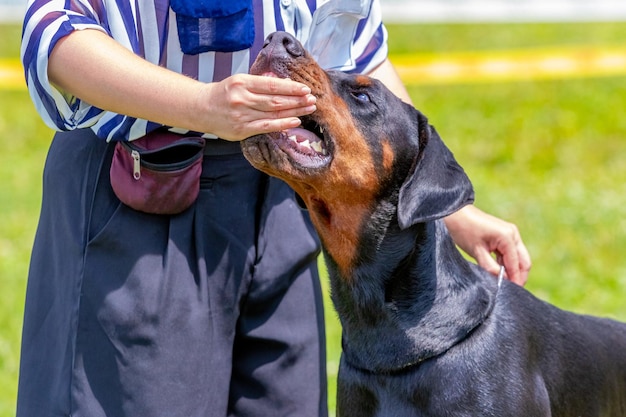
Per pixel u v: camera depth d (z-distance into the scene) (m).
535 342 5.57
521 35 23.73
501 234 6.04
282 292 5.63
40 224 5.59
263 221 5.54
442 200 5.21
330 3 5.43
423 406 5.25
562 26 24.73
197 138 5.19
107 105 4.79
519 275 6.09
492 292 5.55
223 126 4.59
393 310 5.34
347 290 5.49
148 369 5.31
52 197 5.49
